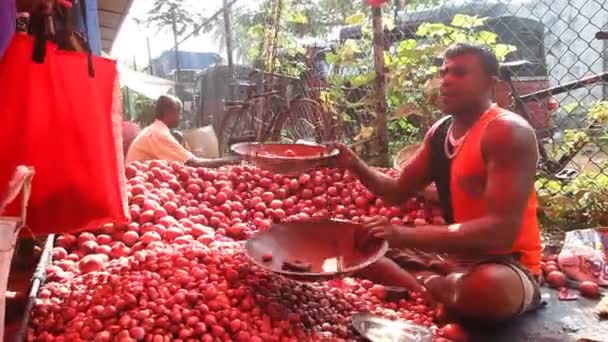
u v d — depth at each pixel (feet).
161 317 6.94
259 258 7.95
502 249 7.54
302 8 26.68
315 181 12.67
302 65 22.84
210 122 36.88
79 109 7.56
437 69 15.49
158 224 10.43
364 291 9.07
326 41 26.86
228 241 10.13
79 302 7.54
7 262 5.57
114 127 8.11
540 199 13.78
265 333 7.19
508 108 14.90
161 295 7.31
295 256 8.16
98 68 7.77
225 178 12.78
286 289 8.19
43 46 7.10
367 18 19.90
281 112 21.75
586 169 16.52
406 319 8.35
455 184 8.50
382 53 14.56
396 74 16.40
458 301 8.04
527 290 8.01
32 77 7.23
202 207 11.67
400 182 9.84
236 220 11.54
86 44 7.69
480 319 8.11
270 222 11.53
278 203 12.18
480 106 8.32
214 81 39.47
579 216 13.39
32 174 5.76
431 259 9.93
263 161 9.41
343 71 19.02
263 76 25.03
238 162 15.28
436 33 16.98
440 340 7.64
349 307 8.41
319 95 19.65
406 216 11.45
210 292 7.46
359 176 10.01
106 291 7.47
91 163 7.77
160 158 17.85
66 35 7.68
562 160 15.47
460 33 16.96
